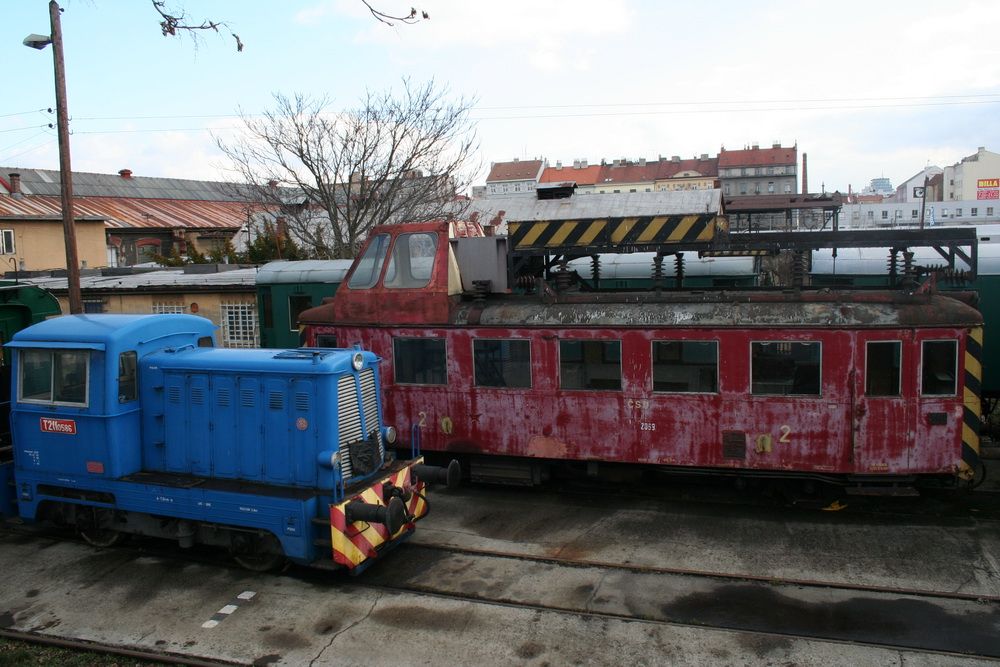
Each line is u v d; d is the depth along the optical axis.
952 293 8.86
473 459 10.19
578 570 7.62
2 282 10.82
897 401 8.30
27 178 39.34
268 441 7.67
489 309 9.81
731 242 9.41
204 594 7.33
